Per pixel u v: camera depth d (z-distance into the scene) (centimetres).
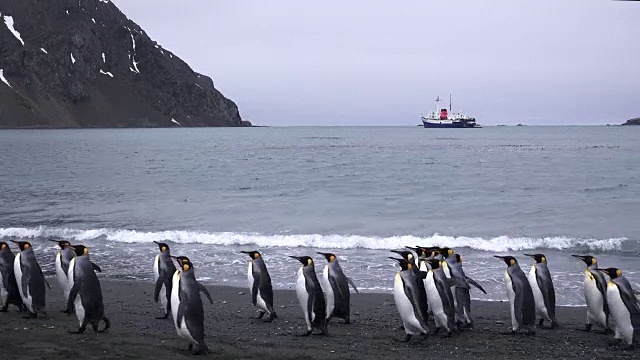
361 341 938
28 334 891
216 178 3972
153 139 12694
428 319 1034
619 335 930
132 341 873
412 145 9406
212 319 1066
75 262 915
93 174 4291
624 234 2052
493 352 891
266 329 1002
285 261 1609
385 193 3142
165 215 2459
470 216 2431
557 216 2430
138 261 1609
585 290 1016
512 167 4841
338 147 8806
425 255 1067
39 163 5422
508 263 1009
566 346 925
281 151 7656
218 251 1742
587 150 7588
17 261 1016
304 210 2578
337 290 1027
